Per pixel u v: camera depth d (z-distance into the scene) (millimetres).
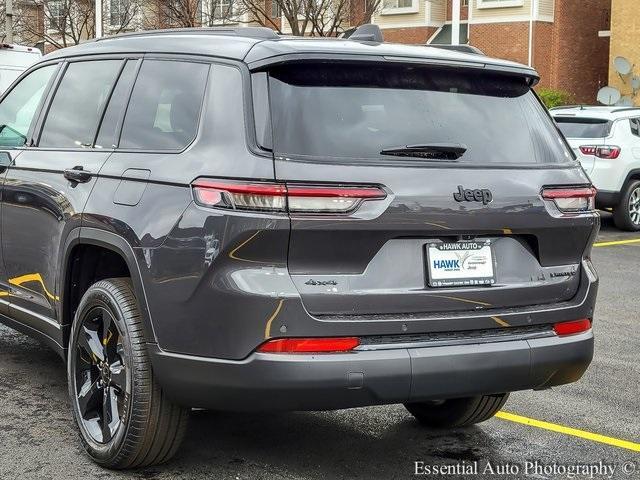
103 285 4363
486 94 4344
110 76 4867
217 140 3939
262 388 3678
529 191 4137
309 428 5074
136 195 4195
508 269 4133
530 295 4160
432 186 3898
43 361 6242
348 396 3725
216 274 3742
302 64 3945
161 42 4633
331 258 3748
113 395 4312
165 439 4176
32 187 5043
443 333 3941
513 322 4086
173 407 4125
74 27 38281
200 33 4527
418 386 3814
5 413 5156
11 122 5590
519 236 4172
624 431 5184
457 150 4027
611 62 30031
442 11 34312
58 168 4855
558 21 32125
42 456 4508
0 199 5418
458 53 4375
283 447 4742
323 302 3707
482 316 4000
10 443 4684
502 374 4004
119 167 4398
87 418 4492
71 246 4605
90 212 4434
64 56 5383
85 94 5020
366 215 3756
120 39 5004
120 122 4613
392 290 3832
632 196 15281
